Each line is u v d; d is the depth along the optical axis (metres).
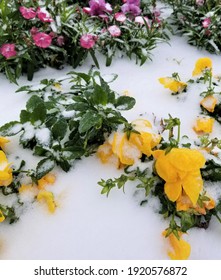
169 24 0.60
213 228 0.31
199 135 0.38
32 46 0.46
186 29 0.55
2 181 0.30
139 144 0.31
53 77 0.47
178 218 0.31
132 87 0.45
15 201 0.31
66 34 0.48
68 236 0.30
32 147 0.35
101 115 0.32
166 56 0.52
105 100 0.32
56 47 0.47
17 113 0.40
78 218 0.31
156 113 0.40
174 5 0.62
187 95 0.42
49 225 0.30
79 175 0.33
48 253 0.29
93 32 0.50
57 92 0.40
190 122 0.39
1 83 0.45
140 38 0.51
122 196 0.32
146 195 0.30
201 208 0.29
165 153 0.28
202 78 0.42
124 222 0.30
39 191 0.32
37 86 0.42
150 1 0.60
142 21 0.50
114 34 0.47
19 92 0.44
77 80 0.42
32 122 0.33
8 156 0.34
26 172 0.32
